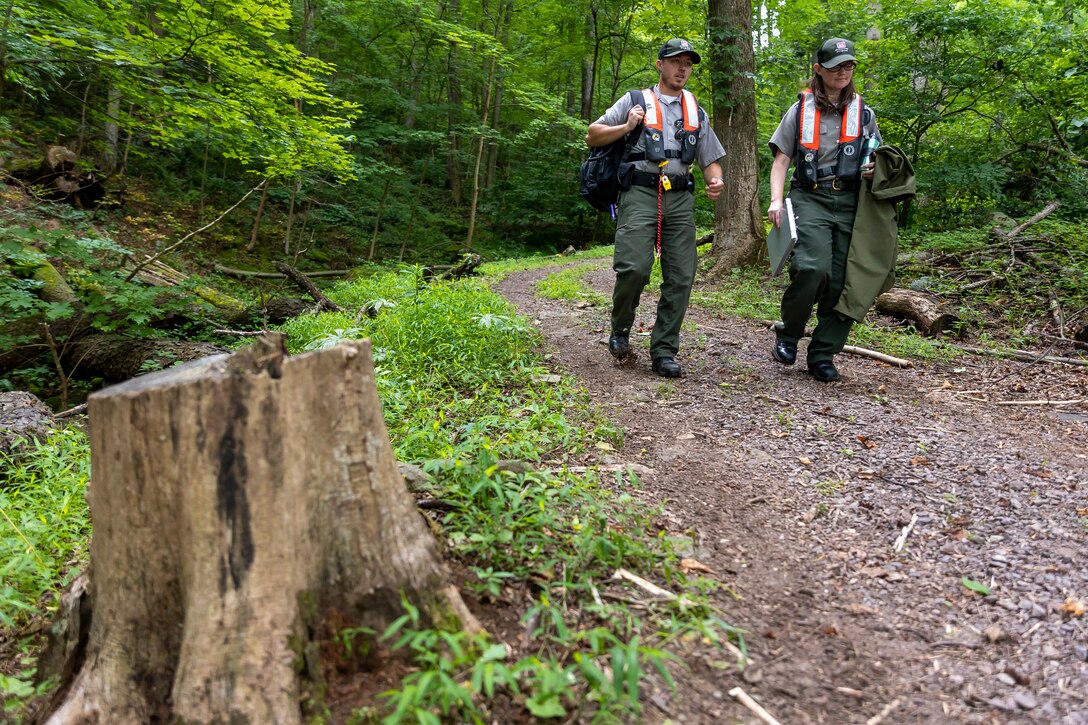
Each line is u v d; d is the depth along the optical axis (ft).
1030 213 31.42
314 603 5.68
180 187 50.42
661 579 7.61
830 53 14.21
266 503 5.42
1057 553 8.50
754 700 5.98
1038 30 28.55
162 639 5.85
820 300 15.52
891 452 11.75
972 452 11.78
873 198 14.64
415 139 61.41
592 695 5.49
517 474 9.12
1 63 20.61
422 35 58.49
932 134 32.30
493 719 5.38
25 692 6.44
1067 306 20.79
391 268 46.52
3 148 35.22
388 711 5.34
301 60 26.58
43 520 10.32
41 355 24.17
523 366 15.80
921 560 8.45
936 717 5.92
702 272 32.04
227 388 5.34
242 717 5.25
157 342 23.49
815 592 7.77
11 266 23.43
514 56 62.49
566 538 7.93
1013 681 6.37
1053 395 15.14
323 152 29.63
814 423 13.08
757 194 31.89
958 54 29.19
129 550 5.76
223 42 23.34
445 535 7.65
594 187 15.55
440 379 15.07
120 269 25.81
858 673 6.46
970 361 17.80
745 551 8.59
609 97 84.28
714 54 31.50
